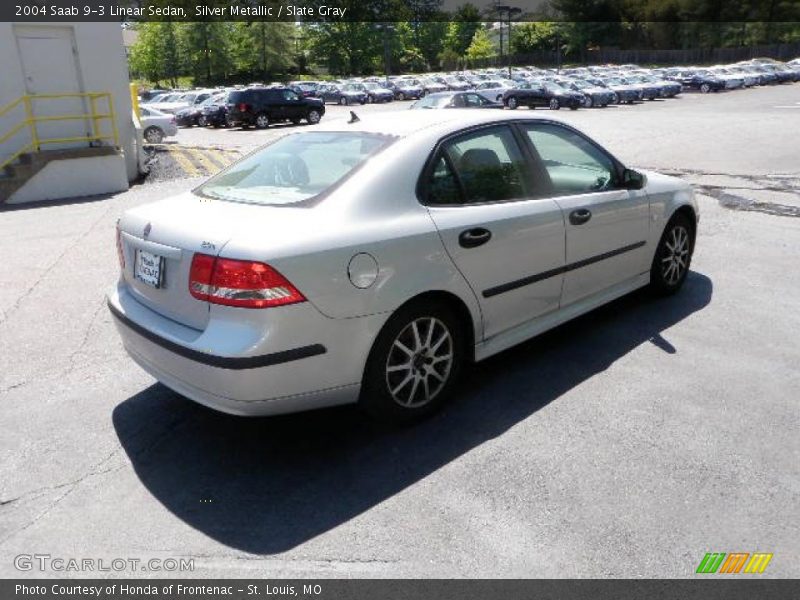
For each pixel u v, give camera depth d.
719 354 4.04
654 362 3.96
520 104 32.56
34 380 3.99
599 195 4.13
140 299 3.26
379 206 3.06
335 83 50.09
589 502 2.70
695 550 2.43
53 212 9.97
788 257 6.07
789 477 2.83
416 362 3.26
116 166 11.91
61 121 12.53
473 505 2.71
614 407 3.45
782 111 23.72
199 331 2.88
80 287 5.83
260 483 2.92
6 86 11.86
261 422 3.45
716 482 2.80
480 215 3.40
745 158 12.46
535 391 3.65
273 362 2.74
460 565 2.39
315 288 2.78
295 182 3.25
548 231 3.74
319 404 2.99
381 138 3.38
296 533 2.59
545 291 3.84
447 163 3.39
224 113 28.53
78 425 3.45
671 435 3.17
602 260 4.21
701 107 28.77
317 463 3.06
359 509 2.71
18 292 5.71
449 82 50.28
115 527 2.65
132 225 3.28
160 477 2.98
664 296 5.05
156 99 34.09
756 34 78.94
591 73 52.00
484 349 3.59
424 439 3.22
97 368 4.16
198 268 2.81
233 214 3.03
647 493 2.75
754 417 3.31
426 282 3.14
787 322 4.52
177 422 3.47
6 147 12.03
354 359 2.97
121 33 12.89
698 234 6.95
